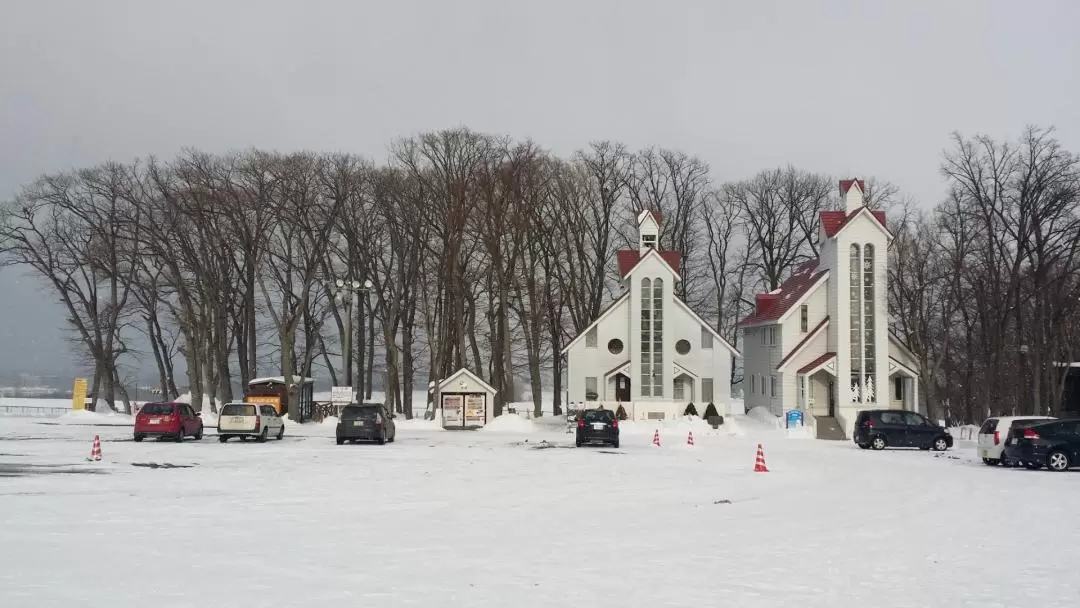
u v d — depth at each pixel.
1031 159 56.62
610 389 70.25
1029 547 16.44
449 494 23.80
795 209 82.69
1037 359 57.28
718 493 25.00
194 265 68.06
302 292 71.56
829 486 27.25
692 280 84.38
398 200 70.12
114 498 21.52
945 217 65.75
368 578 13.09
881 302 63.47
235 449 38.88
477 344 85.44
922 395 72.19
